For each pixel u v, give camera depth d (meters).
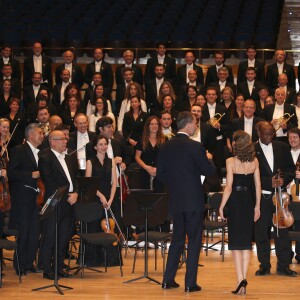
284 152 9.66
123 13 21.09
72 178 9.35
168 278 8.63
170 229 12.26
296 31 20.56
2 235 9.76
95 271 9.98
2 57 17.02
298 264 10.60
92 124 13.63
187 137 8.44
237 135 8.44
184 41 19.19
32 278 9.38
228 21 20.34
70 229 9.41
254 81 15.48
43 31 19.61
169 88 14.36
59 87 15.70
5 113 15.27
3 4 21.22
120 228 10.52
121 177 10.51
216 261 10.97
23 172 9.38
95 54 16.36
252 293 8.37
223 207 8.35
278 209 9.51
